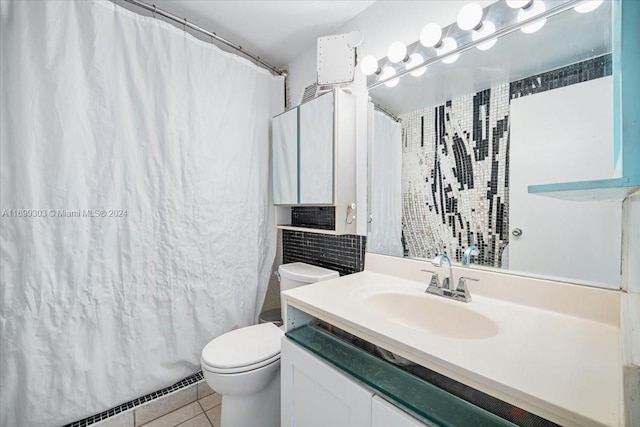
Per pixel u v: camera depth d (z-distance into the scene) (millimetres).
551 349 669
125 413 1377
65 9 1171
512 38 999
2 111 1075
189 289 1560
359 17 1549
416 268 1265
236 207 1760
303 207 1972
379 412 705
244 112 1791
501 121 1026
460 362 612
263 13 1548
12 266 1096
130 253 1356
